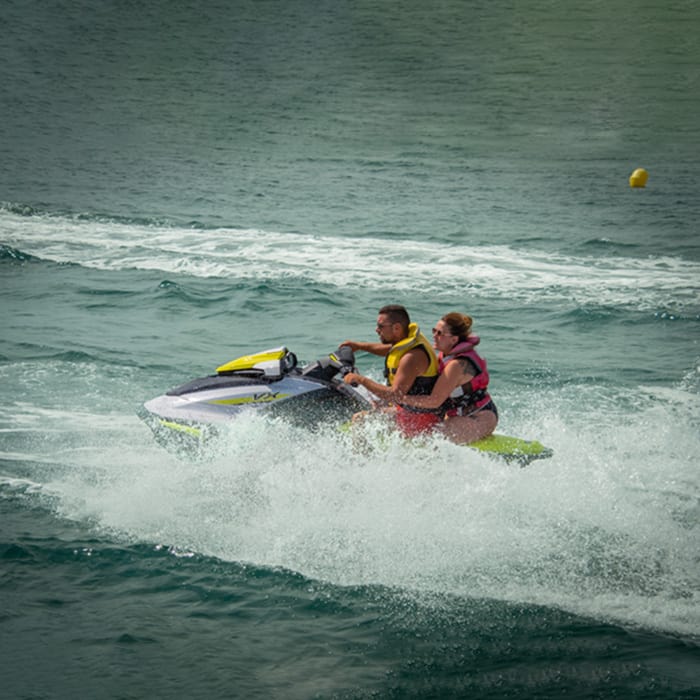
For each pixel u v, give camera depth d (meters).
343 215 60.94
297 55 147.25
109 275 42.97
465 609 14.95
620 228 58.16
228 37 158.50
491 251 50.59
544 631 14.30
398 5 182.12
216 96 121.19
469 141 98.62
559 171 83.44
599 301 39.84
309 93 124.06
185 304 37.62
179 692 12.48
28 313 35.56
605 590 15.67
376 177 78.25
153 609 14.65
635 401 26.05
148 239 51.91
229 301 38.34
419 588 15.59
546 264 47.59
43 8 170.75
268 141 96.12
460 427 19.44
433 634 14.17
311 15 174.50
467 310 38.06
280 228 55.75
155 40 155.00
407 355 19.16
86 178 73.38
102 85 126.00
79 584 15.34
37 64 136.38
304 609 14.81
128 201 63.78
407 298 39.94
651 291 41.84
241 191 69.50
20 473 19.80
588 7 181.88
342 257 48.28
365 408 20.08
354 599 15.15
